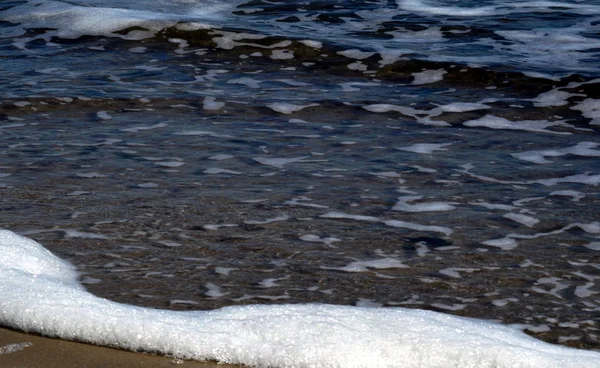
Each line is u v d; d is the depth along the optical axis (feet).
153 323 19.31
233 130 35.47
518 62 45.19
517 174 30.37
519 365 17.94
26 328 19.53
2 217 26.04
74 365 18.16
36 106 38.70
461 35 51.75
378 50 47.44
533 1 59.26
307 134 35.06
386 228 25.52
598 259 23.48
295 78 44.19
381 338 18.88
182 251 23.85
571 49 48.16
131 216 26.17
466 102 39.88
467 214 26.63
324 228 25.45
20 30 53.72
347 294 21.48
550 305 20.99
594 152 32.99
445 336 18.88
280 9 58.65
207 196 27.86
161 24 52.24
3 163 31.12
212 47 49.75
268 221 25.90
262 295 21.35
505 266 23.08
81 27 53.21
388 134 35.19
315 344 18.70
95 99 39.68
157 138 34.24
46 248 23.86
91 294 20.81
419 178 29.86
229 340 18.88
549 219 26.25
